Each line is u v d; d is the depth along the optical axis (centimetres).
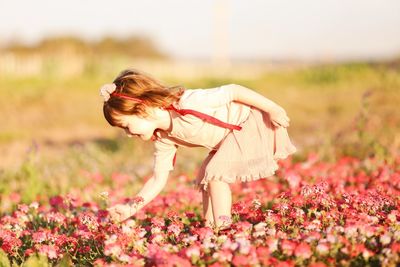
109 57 4091
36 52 5250
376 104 1617
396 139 916
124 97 455
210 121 470
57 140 1619
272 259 388
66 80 3503
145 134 470
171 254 416
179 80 3616
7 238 491
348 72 3397
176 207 609
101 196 498
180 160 1055
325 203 488
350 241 414
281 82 3516
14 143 1515
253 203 514
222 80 2803
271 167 469
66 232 550
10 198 737
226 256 390
